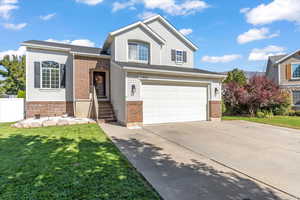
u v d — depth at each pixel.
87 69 14.25
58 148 5.88
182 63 16.95
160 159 5.13
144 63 14.91
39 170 4.09
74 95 13.73
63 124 10.94
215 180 3.83
